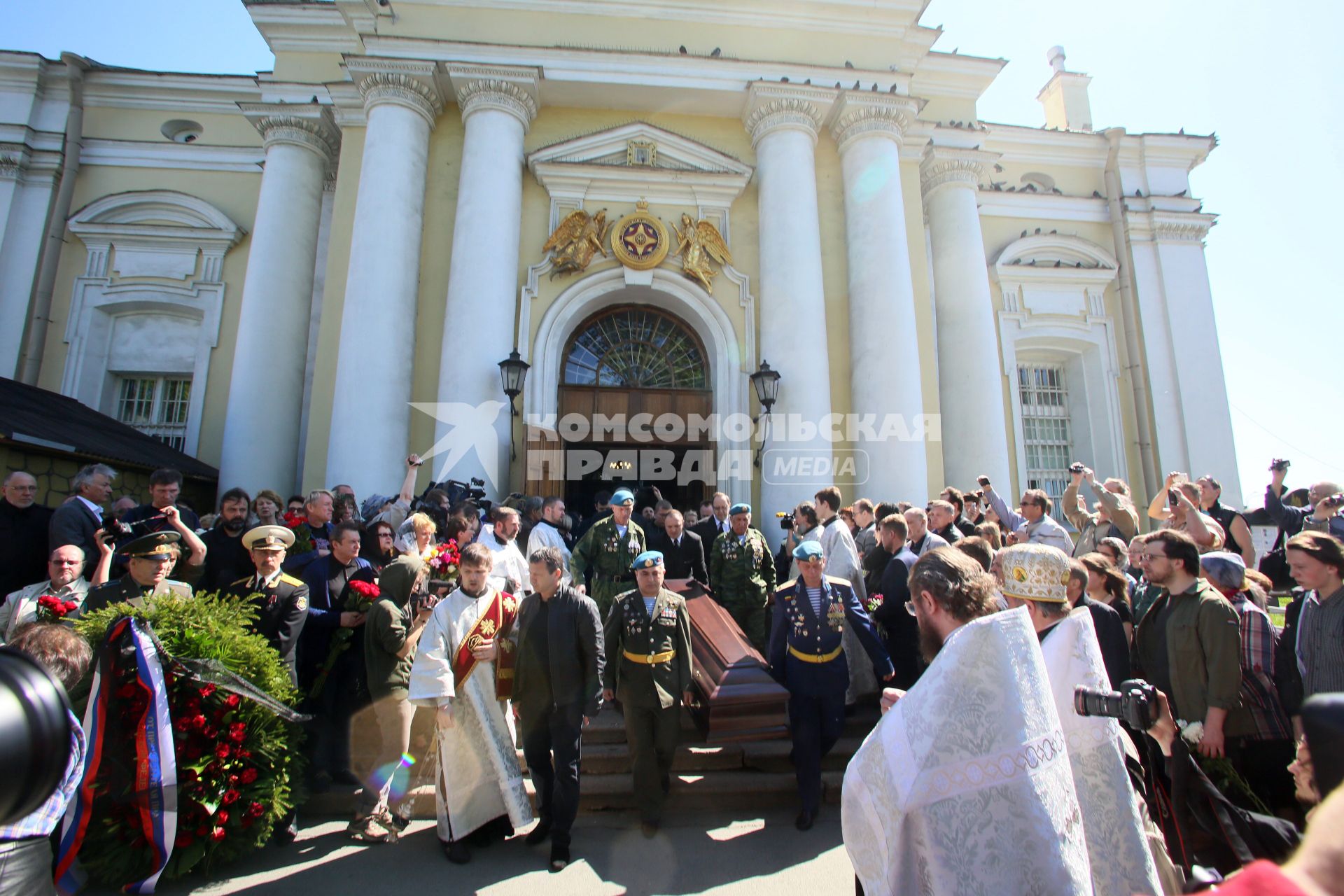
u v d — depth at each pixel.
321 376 10.64
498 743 4.17
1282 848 2.13
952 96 13.91
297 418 11.73
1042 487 14.66
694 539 6.70
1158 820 2.25
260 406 11.20
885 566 5.93
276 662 4.00
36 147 13.50
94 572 4.96
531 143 11.68
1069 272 14.72
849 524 8.48
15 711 1.37
